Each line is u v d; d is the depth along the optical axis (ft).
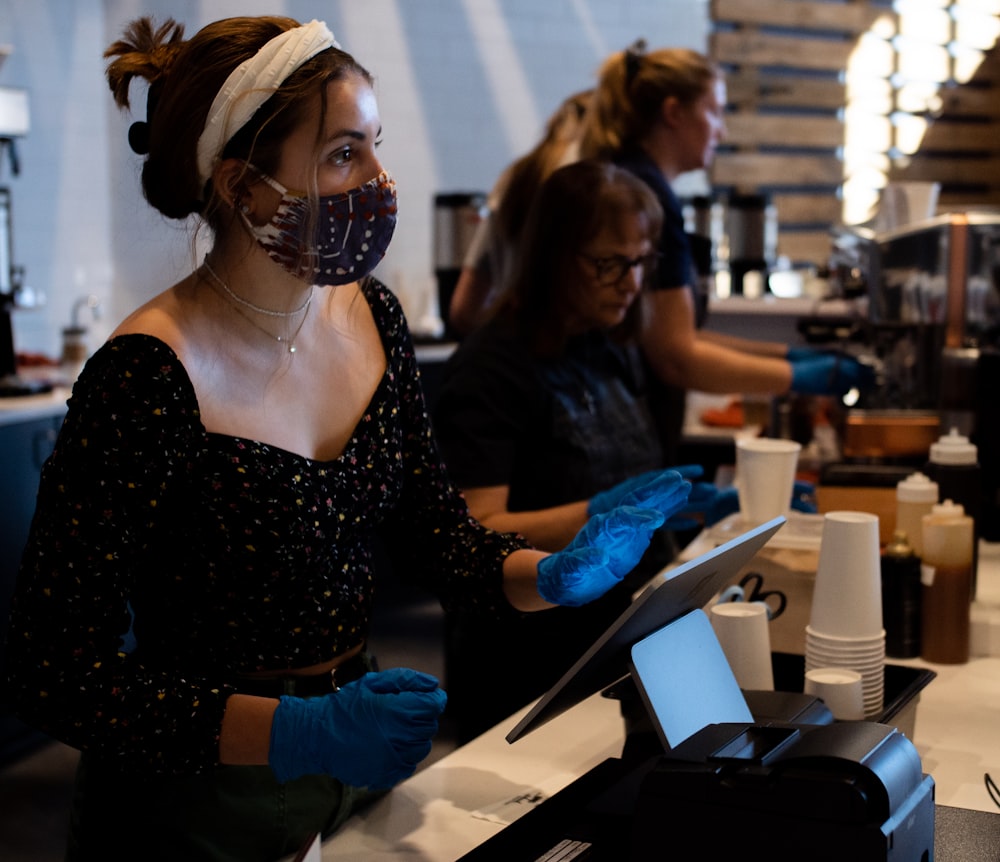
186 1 16.99
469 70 18.92
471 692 7.48
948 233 8.65
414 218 18.78
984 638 6.30
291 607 4.41
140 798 4.38
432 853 4.32
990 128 19.06
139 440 4.02
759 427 13.14
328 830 4.58
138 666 4.07
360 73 4.29
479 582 5.08
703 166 9.86
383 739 3.88
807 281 15.72
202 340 4.29
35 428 12.26
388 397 4.89
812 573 6.06
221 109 4.08
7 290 13.19
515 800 4.72
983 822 4.17
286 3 17.49
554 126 10.59
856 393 9.09
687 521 7.38
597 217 6.98
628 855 3.84
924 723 5.42
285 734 3.93
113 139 17.19
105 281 17.28
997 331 8.70
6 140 13.70
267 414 4.42
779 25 18.16
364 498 4.68
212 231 4.40
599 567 4.70
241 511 4.26
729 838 3.43
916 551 6.39
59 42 16.42
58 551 3.97
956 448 6.66
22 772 11.50
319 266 4.35
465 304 12.81
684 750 3.64
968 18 18.79
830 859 3.31
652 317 9.41
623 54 9.66
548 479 7.42
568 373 7.47
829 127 18.58
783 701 4.61
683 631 4.37
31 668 3.97
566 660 7.24
